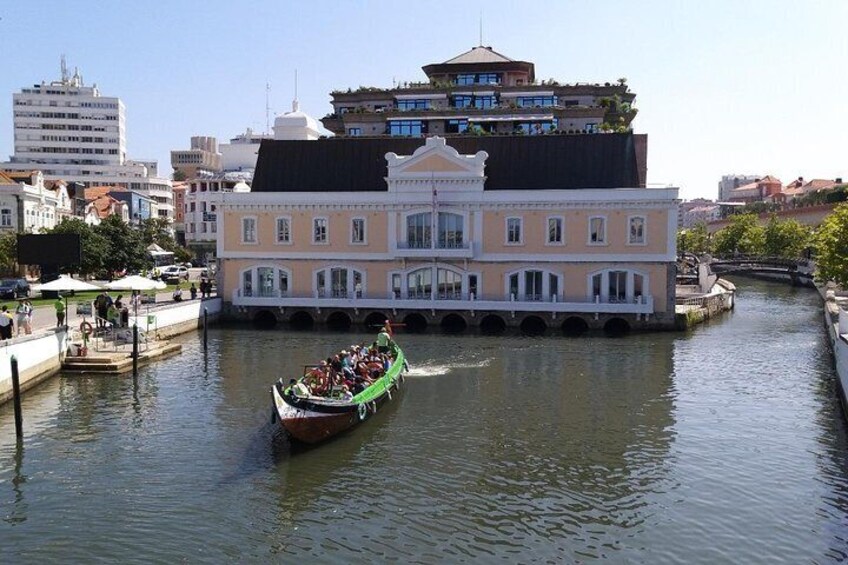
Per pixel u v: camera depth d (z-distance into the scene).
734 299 77.62
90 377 37.53
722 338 51.44
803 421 30.30
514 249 56.72
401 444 27.44
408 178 57.47
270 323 59.00
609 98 88.56
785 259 109.06
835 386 36.38
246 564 18.45
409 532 20.14
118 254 77.00
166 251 110.81
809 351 46.19
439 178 57.12
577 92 92.06
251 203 59.97
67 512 21.44
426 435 28.53
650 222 54.69
